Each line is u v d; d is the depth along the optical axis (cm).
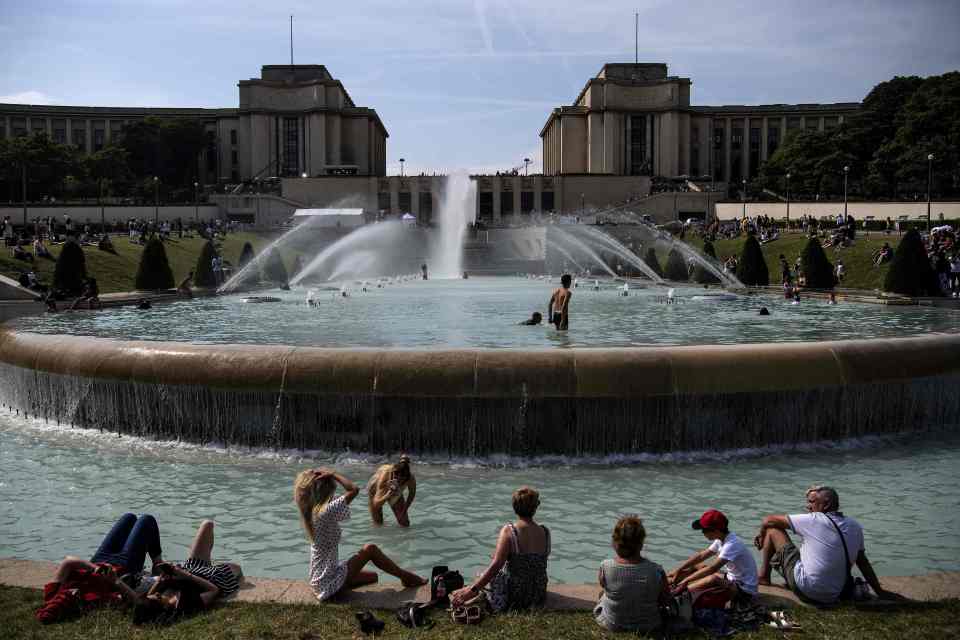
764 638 554
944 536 850
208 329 2077
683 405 1159
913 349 1283
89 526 908
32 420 1427
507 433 1151
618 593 563
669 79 13475
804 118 14738
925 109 10194
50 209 9375
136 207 9988
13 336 1524
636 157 13650
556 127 14662
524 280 6069
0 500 992
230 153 14525
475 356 1164
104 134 14425
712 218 10350
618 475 1070
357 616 571
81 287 3466
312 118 13675
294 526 895
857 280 4581
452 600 597
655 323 2214
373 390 1157
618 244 8169
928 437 1259
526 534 612
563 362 1150
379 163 16112
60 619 584
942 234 4784
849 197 10531
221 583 636
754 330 2008
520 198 12169
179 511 948
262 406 1201
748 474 1072
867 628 563
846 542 616
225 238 8169
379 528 878
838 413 1224
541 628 568
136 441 1265
